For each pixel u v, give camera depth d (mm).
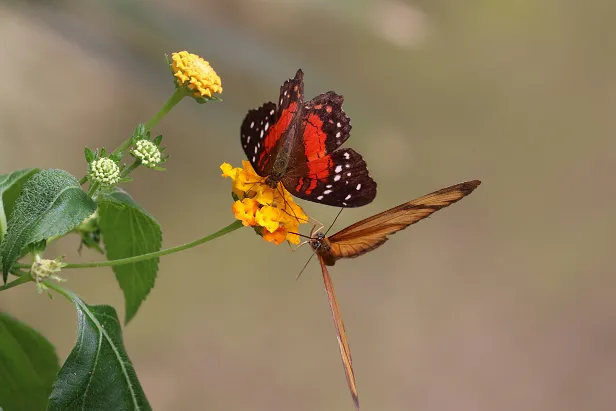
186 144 1948
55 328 1653
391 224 1171
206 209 2047
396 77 2236
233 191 1165
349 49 2014
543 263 2428
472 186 1161
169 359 1869
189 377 1859
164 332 1899
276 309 2068
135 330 1866
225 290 2027
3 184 1175
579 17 2463
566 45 2482
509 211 2486
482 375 2146
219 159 1987
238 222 1163
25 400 1189
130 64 1244
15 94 1553
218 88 1174
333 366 2049
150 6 1240
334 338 2096
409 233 2414
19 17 1230
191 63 1172
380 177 2146
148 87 1249
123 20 1237
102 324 1156
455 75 2395
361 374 2080
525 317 2346
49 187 1144
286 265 2148
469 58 2406
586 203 2486
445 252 2414
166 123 1877
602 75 2498
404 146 1698
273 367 1966
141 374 1823
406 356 2146
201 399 1838
